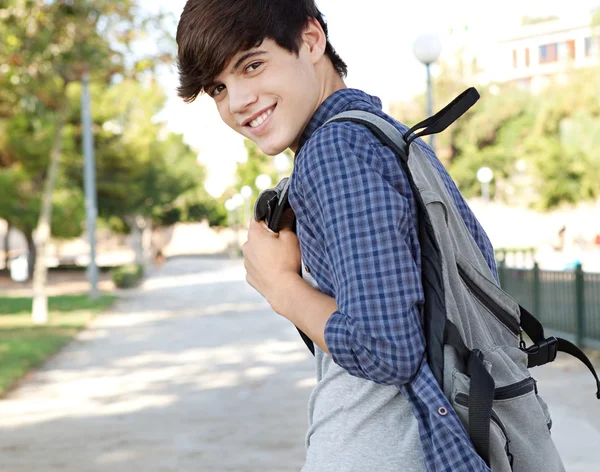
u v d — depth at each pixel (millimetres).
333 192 1400
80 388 9797
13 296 29672
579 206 49062
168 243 79750
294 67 1566
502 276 13812
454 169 50938
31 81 15781
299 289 1517
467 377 1408
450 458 1362
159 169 48625
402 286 1360
